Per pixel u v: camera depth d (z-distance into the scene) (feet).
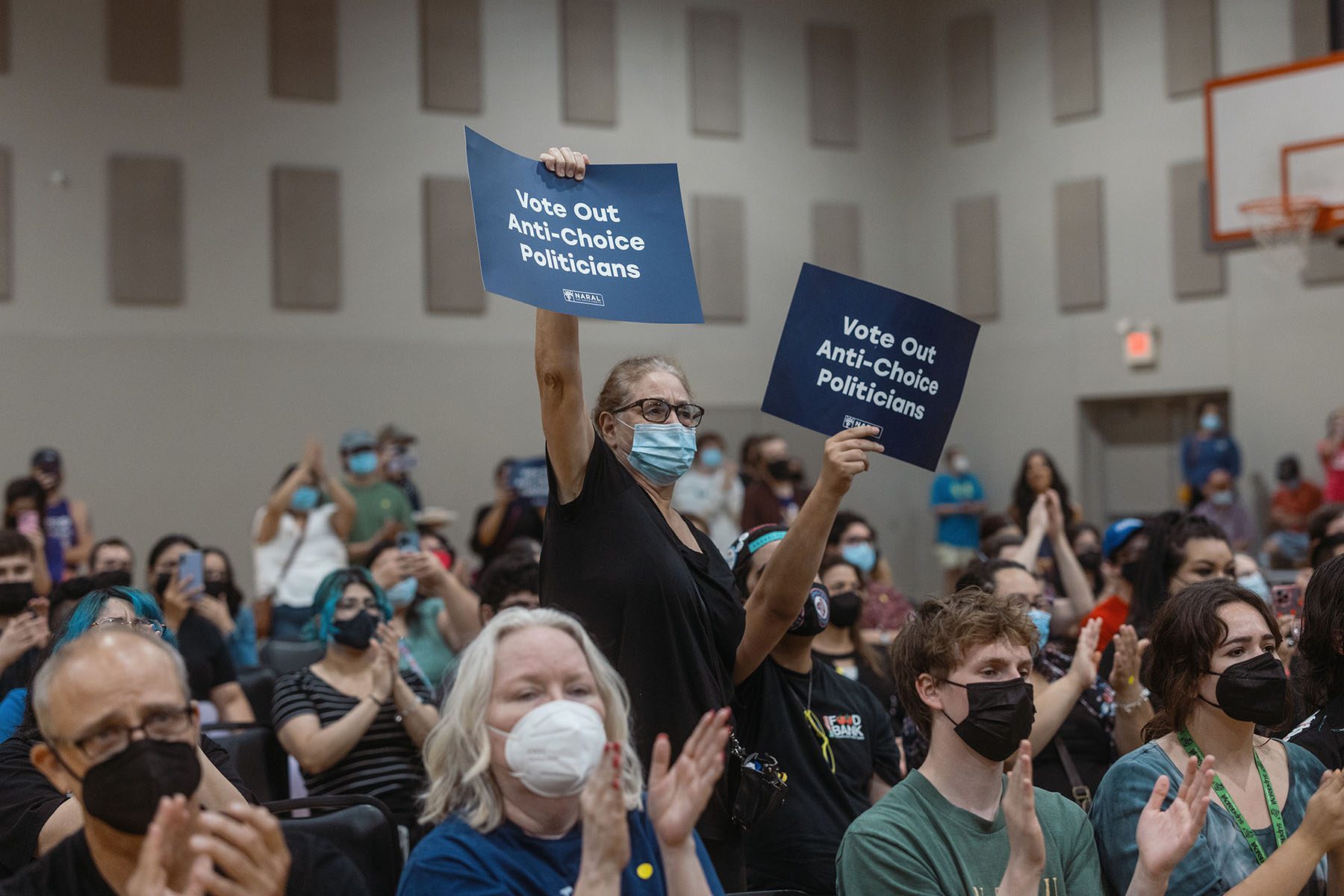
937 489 43.29
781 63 45.80
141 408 36.76
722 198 44.52
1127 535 14.37
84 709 5.81
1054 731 11.27
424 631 18.69
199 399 37.40
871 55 47.39
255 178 38.34
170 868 5.75
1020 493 31.19
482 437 40.86
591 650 6.95
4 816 8.64
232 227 37.99
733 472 34.71
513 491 31.30
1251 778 8.66
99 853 6.15
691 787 6.51
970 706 7.86
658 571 8.48
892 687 13.70
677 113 44.09
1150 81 42.60
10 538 14.55
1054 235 44.55
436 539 21.27
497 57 41.42
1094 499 44.42
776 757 10.54
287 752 13.30
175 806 5.48
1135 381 42.86
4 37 35.68
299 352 38.63
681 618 8.52
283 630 27.17
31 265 35.78
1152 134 42.55
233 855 5.52
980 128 46.14
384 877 8.15
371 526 29.55
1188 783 7.52
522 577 14.66
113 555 19.58
